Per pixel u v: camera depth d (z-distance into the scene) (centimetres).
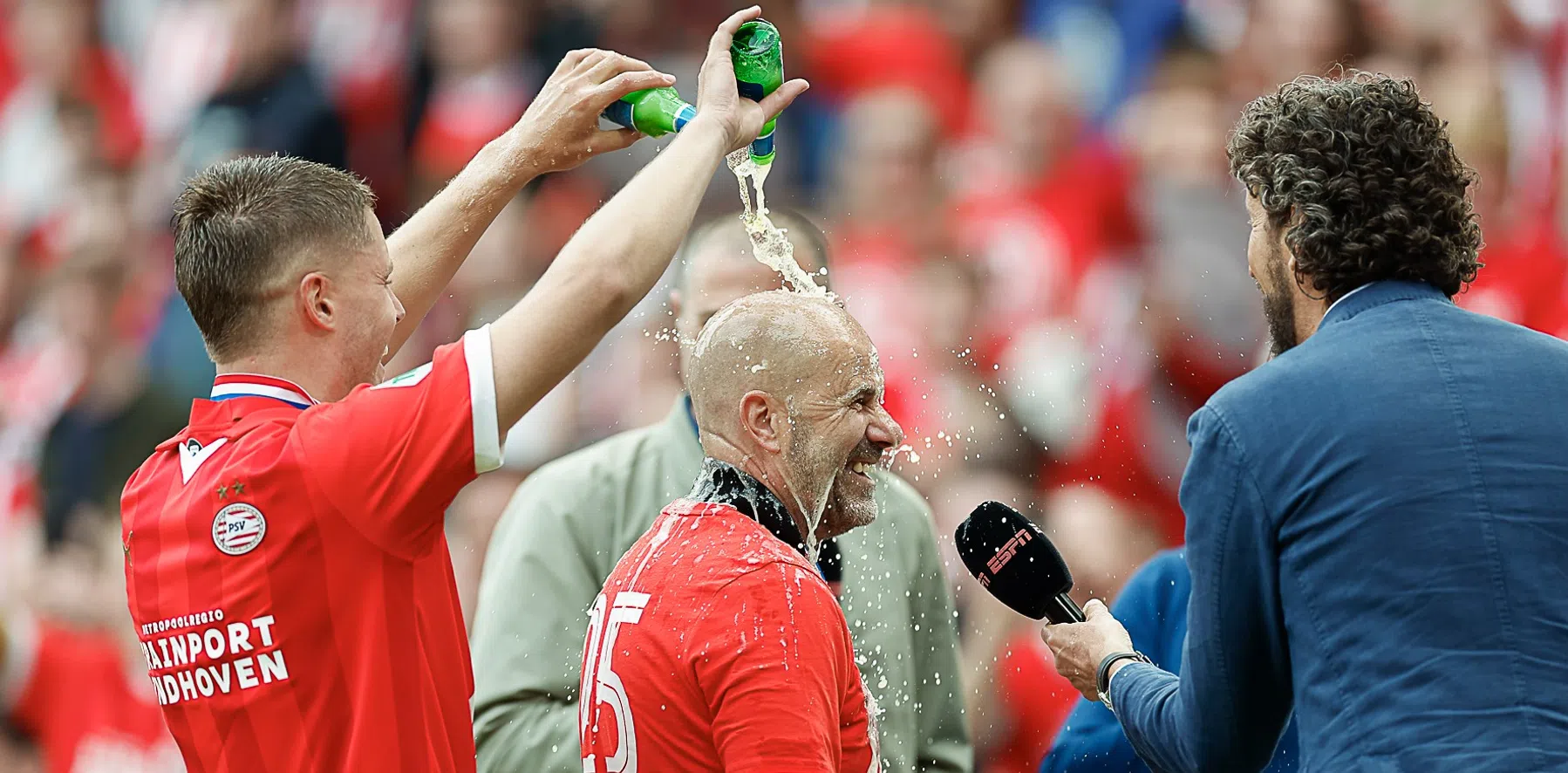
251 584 803
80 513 2577
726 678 786
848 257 2506
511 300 2519
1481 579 780
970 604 1838
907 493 1204
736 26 880
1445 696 769
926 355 2292
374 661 800
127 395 2700
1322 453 805
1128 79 2706
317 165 865
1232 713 833
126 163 3095
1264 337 2388
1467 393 807
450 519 2145
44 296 2931
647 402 2206
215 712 823
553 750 1104
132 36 3198
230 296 834
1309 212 834
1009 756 1769
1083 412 2245
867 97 2738
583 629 1135
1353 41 2652
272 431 820
